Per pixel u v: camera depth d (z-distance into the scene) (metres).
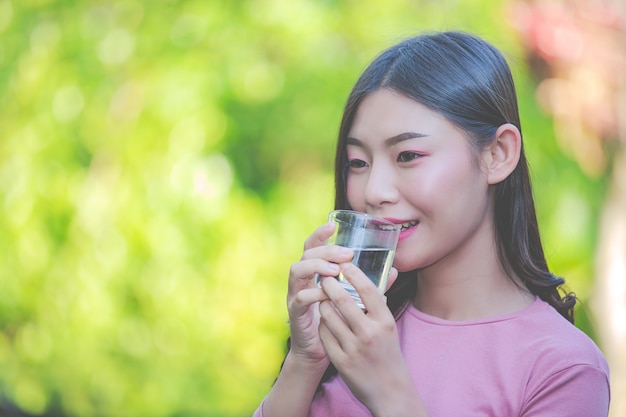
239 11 6.64
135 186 6.50
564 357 2.59
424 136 2.61
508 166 2.73
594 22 6.50
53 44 6.79
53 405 6.82
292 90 6.57
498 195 2.83
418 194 2.61
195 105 6.46
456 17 6.28
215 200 6.44
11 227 6.68
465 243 2.79
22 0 6.91
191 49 6.59
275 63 6.62
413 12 6.41
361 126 2.70
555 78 6.45
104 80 6.65
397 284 2.97
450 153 2.63
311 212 6.61
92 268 6.50
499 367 2.65
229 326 6.50
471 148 2.67
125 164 6.54
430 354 2.77
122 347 6.55
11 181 6.70
